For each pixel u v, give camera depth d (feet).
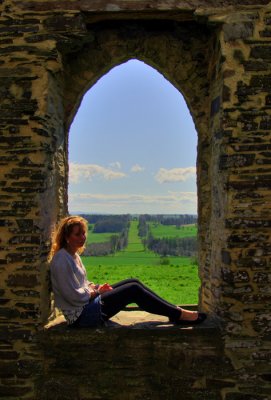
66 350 14.82
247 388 14.67
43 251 15.15
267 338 14.69
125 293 15.01
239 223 14.76
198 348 14.74
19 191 14.90
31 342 14.75
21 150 14.97
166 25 17.49
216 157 15.93
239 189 14.82
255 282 14.73
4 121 15.06
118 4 15.25
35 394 14.83
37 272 14.75
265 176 14.83
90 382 14.84
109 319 15.93
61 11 15.28
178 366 14.75
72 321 14.70
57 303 14.90
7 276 14.82
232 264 14.73
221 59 15.16
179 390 14.78
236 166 14.85
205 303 17.13
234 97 14.94
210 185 17.10
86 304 14.76
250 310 14.71
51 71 15.26
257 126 14.92
